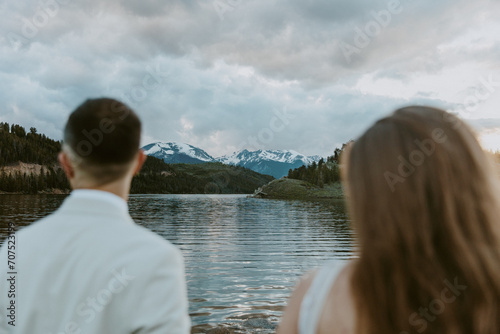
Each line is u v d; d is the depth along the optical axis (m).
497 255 0.98
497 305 0.95
